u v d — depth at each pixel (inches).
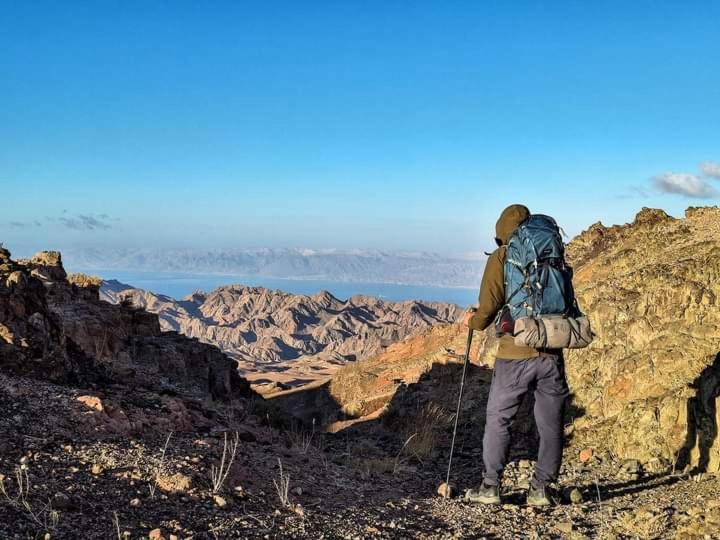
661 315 406.0
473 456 364.8
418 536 197.0
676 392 314.2
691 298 393.7
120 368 435.2
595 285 531.5
